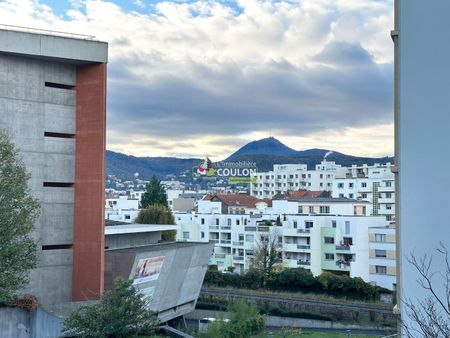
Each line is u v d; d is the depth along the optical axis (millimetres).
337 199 109375
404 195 18250
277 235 87250
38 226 47125
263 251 79625
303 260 84688
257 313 56375
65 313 43312
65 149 48375
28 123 46719
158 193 112062
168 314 57312
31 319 42406
